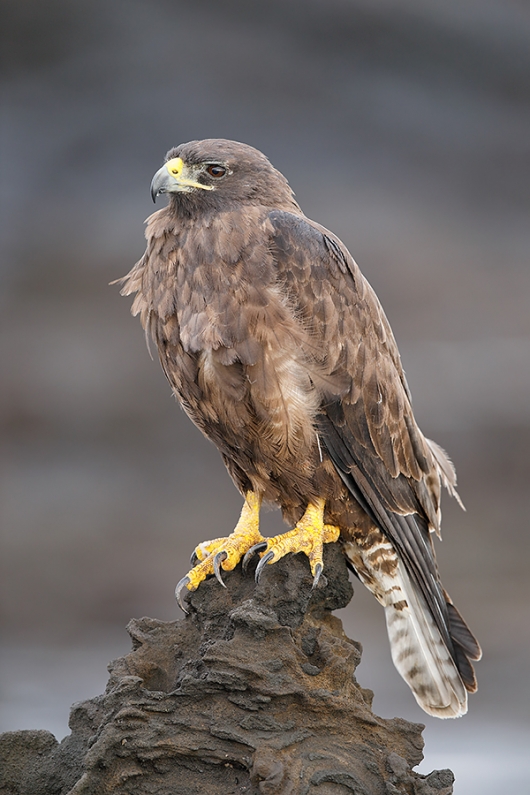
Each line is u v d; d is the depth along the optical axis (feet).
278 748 17.60
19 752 19.24
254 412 21.61
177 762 17.81
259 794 17.17
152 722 17.93
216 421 22.38
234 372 21.35
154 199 22.66
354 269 22.95
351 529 23.06
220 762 17.74
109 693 18.94
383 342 23.62
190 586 20.75
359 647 21.21
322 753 17.83
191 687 18.12
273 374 21.24
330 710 18.17
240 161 22.80
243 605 19.04
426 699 23.31
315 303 21.83
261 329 21.20
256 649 18.37
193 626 20.45
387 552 23.39
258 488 23.22
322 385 21.86
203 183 22.53
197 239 21.86
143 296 23.11
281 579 20.25
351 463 22.47
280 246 21.72
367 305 23.15
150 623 20.39
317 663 19.08
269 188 23.13
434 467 25.13
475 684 23.09
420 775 18.76
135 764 17.75
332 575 21.59
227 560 21.04
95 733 18.58
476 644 23.20
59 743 19.67
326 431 22.13
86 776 17.60
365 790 17.66
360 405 22.59
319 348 21.80
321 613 21.35
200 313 21.48
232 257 21.43
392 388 23.36
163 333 22.38
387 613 23.85
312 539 21.38
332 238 23.03
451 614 23.63
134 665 19.79
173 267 22.18
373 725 18.48
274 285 21.44
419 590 23.39
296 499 22.84
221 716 18.02
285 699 18.04
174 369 22.52
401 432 23.57
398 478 23.47
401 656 23.58
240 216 21.91
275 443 21.80
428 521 24.63
